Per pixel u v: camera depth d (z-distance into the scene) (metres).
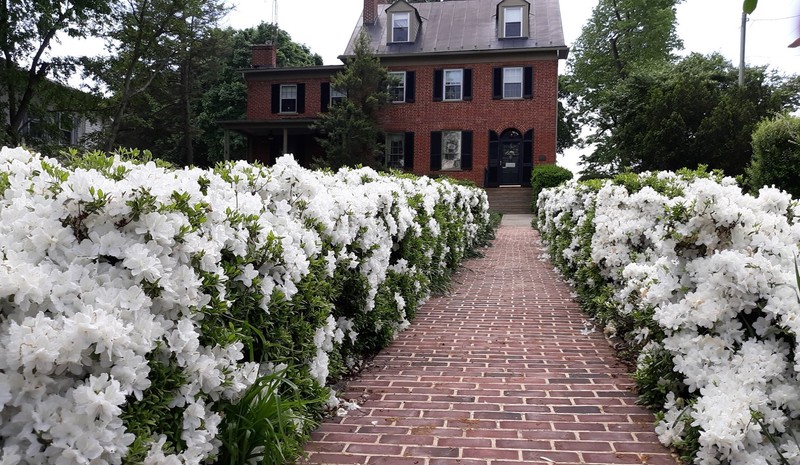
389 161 24.19
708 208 2.94
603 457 2.73
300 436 2.77
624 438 2.94
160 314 1.96
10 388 1.49
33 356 1.49
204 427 2.08
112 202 1.93
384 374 4.05
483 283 8.09
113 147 21.34
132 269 1.85
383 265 4.70
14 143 16.58
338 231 3.74
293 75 25.34
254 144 26.11
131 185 2.00
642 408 3.34
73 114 20.25
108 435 1.57
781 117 9.09
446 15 26.03
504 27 23.70
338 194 4.01
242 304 2.50
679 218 3.06
